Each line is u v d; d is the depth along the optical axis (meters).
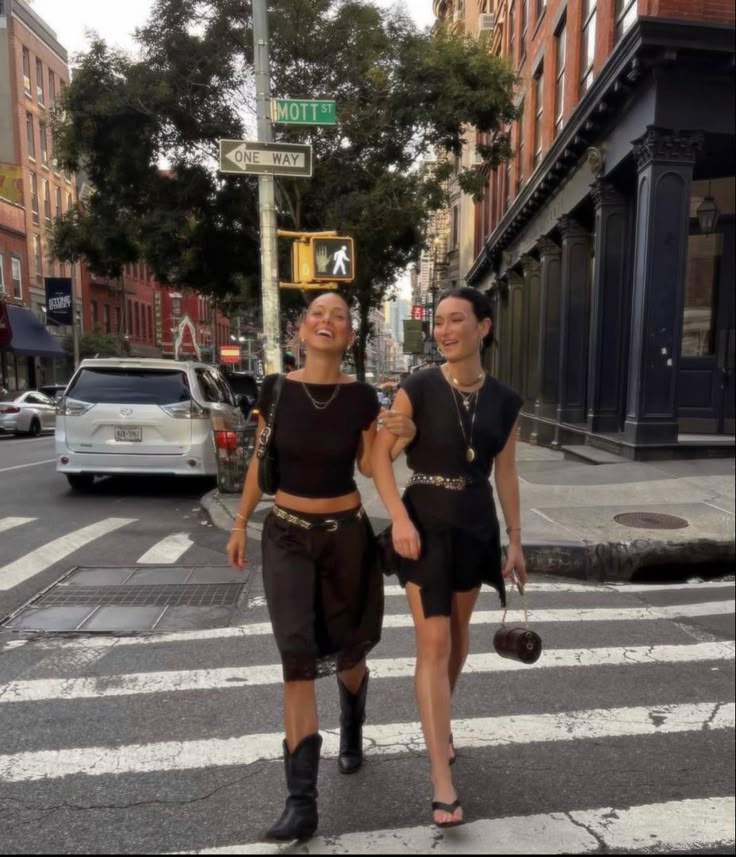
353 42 13.41
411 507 2.72
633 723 3.50
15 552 6.92
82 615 5.15
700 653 4.43
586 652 4.44
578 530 7.17
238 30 13.13
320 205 13.97
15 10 35.22
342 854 2.50
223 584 5.91
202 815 2.74
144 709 3.65
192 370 10.12
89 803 2.82
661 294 10.55
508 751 3.22
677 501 8.39
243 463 9.51
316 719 2.60
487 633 4.78
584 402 15.01
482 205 29.30
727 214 12.46
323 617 2.70
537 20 18.61
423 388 2.73
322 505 2.66
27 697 3.80
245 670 4.16
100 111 13.28
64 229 16.36
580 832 2.63
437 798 2.50
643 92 10.59
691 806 2.80
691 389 12.59
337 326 2.64
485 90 13.39
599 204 12.64
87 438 9.69
